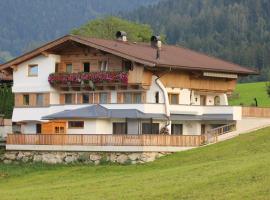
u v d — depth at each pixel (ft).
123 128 303.89
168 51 333.62
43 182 239.09
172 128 312.09
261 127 312.71
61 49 326.24
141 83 297.94
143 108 298.97
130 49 311.47
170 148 272.10
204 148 266.77
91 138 278.46
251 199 154.61
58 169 271.08
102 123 303.27
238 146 255.50
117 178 219.61
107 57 312.71
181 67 300.20
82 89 319.88
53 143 286.87
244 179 175.01
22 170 273.54
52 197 189.06
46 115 325.83
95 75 309.01
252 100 559.79
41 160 289.74
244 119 312.50
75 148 281.54
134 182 202.08
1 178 260.21
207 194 166.20
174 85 310.86
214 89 330.95
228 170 192.44
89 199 179.52
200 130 319.68
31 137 292.61
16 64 335.47
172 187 181.37
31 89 331.36
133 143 270.26
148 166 252.01
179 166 238.89
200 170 204.85
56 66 328.08
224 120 311.88
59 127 308.40
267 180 169.37
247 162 204.85
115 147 273.33
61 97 326.44
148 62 289.53
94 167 259.60
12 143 297.12
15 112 336.70
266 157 210.38
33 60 331.16
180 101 314.35
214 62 332.80
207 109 317.42
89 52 318.45
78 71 321.73
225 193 163.94
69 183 224.74
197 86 322.14
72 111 307.58
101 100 315.37
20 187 232.73
